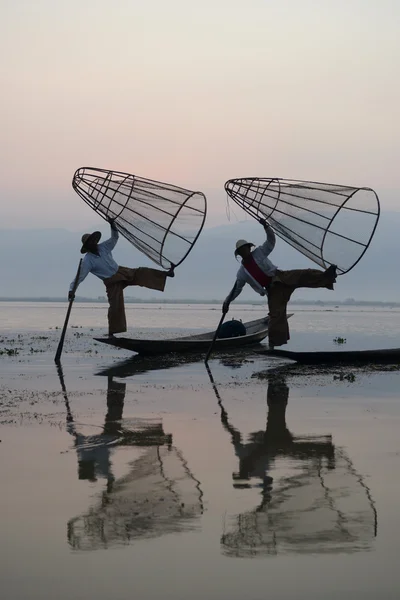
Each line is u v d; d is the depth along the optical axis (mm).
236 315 58531
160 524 4738
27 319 45844
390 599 3631
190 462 6488
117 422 8492
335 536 4484
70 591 3734
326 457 6668
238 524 4727
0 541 4434
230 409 9445
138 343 16516
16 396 10633
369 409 9414
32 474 6039
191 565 4047
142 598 3656
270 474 6035
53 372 13844
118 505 5160
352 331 30422
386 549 4270
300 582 3824
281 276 14797
